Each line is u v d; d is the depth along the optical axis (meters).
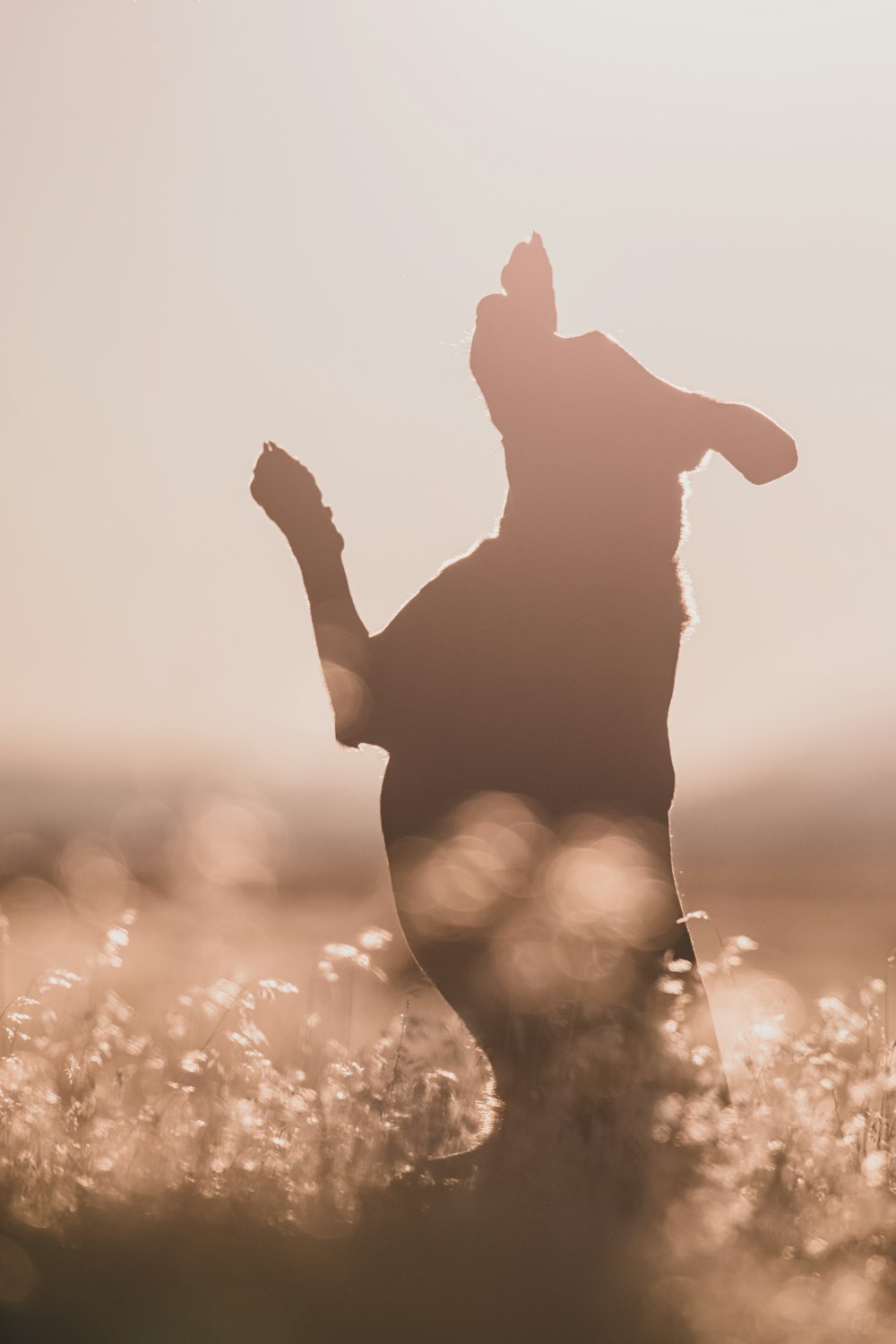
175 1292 6.66
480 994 8.60
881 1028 9.62
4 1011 10.03
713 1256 6.99
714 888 50.25
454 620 8.83
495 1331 6.39
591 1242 7.20
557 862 8.52
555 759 8.66
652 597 8.83
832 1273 6.98
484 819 8.60
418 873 8.69
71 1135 8.77
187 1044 10.31
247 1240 7.25
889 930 29.64
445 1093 8.80
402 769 8.83
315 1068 9.95
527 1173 7.83
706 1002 8.62
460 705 8.75
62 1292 6.68
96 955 10.56
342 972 10.96
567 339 9.16
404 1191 8.05
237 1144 8.51
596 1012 8.32
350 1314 6.51
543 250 9.43
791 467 8.86
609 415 8.95
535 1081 8.30
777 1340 6.36
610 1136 7.88
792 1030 9.56
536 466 8.99
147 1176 8.20
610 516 8.86
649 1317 6.50
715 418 8.89
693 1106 8.00
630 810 8.62
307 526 8.97
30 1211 7.65
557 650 8.73
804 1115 8.63
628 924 8.44
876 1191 7.91
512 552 8.90
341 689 8.85
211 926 14.64
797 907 40.06
